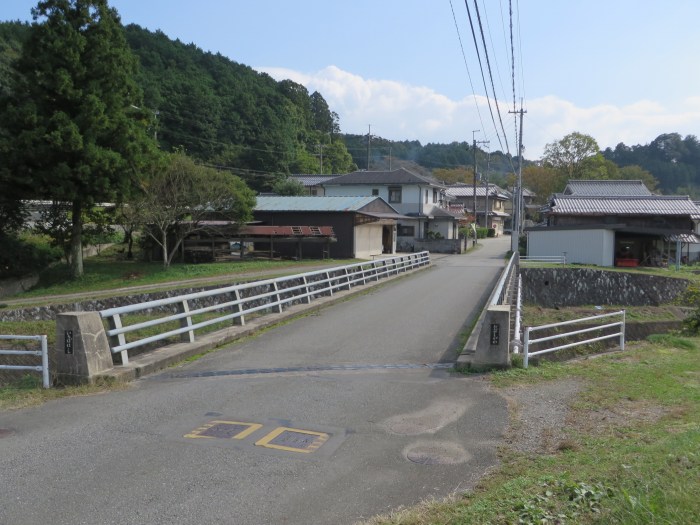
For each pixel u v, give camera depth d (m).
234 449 5.26
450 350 10.24
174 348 9.36
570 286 31.64
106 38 24.22
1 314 18.36
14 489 4.38
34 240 29.50
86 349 7.48
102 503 4.15
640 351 11.27
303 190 53.50
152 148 25.73
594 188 50.41
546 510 3.76
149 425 5.93
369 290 20.03
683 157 111.81
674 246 40.00
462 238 48.22
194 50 86.94
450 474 4.75
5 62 39.00
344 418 6.26
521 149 34.53
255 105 76.19
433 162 135.62
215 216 31.34
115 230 34.59
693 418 6.07
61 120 22.69
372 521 3.88
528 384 7.76
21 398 6.89
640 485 3.85
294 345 10.59
